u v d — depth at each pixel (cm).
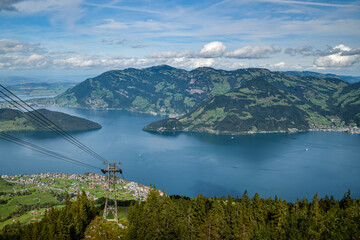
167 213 10219
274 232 9981
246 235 9756
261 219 10994
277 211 11125
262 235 9744
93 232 10294
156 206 11431
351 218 9838
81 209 10706
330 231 9456
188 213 11156
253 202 12206
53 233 9469
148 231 9600
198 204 11262
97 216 11669
